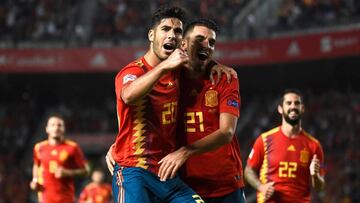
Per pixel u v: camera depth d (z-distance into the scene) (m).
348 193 57.38
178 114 16.02
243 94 80.88
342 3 70.62
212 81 15.86
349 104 70.19
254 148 23.78
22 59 74.88
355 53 65.69
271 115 74.12
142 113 14.52
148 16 78.94
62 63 74.88
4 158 74.19
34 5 81.38
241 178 17.11
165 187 14.52
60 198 32.19
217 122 15.97
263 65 75.06
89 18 80.88
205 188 16.38
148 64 14.72
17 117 80.25
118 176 14.76
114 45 76.31
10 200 68.50
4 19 79.44
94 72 76.31
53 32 77.69
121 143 14.84
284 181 23.14
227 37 74.38
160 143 14.69
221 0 79.88
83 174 32.28
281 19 72.81
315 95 76.62
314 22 69.94
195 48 15.65
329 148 64.44
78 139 77.00
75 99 83.56
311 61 72.44
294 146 23.23
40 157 32.47
